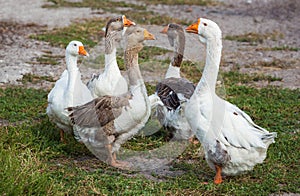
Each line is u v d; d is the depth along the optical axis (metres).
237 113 6.30
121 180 6.20
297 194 6.09
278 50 13.80
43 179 5.74
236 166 6.18
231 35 15.56
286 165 6.82
